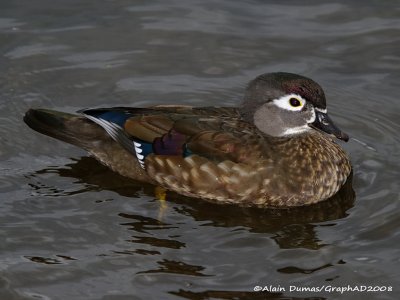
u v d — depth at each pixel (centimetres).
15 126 1517
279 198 1366
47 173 1412
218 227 1305
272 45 1728
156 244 1252
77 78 1642
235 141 1368
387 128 1548
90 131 1425
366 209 1340
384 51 1712
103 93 1612
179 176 1377
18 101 1577
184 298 1136
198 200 1384
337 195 1402
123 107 1434
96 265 1198
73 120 1434
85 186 1388
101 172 1431
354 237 1273
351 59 1698
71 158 1459
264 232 1294
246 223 1322
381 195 1370
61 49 1703
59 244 1241
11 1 1809
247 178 1355
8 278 1168
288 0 1809
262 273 1190
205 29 1764
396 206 1338
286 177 1366
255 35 1752
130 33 1748
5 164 1426
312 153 1392
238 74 1667
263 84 1405
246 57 1702
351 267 1202
